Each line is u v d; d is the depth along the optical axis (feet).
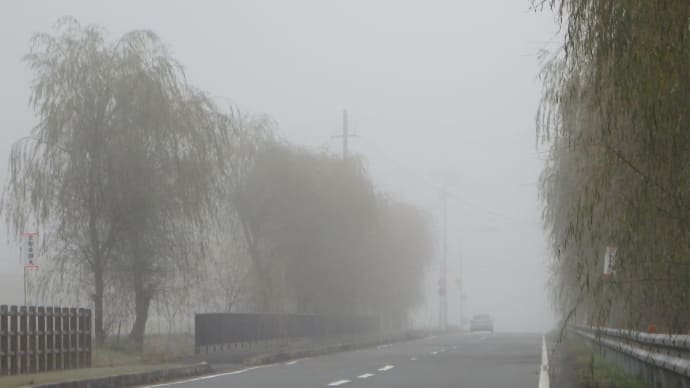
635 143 65.31
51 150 163.94
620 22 54.13
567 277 116.57
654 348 72.95
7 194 164.76
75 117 163.63
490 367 132.16
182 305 181.68
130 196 162.20
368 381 104.88
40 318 111.65
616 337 102.53
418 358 163.73
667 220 62.54
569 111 78.28
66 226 164.76
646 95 55.26
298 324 238.07
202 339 165.58
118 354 148.56
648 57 53.31
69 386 91.81
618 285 70.33
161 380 112.06
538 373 117.80
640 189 63.10
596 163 68.28
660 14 52.80
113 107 165.58
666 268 64.75
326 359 163.84
